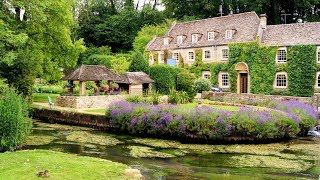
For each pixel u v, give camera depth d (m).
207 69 46.69
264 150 19.23
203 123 20.94
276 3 57.47
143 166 14.84
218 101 35.56
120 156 16.83
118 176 11.08
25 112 17.38
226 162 16.06
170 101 31.45
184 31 52.03
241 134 21.03
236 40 44.09
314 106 31.50
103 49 65.62
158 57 52.28
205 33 48.81
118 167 12.11
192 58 48.47
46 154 13.71
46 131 23.73
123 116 23.56
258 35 42.12
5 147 15.14
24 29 31.06
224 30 47.03
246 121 20.95
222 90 44.62
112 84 34.91
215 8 61.06
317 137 23.94
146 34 61.31
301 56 39.12
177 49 49.94
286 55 40.22
